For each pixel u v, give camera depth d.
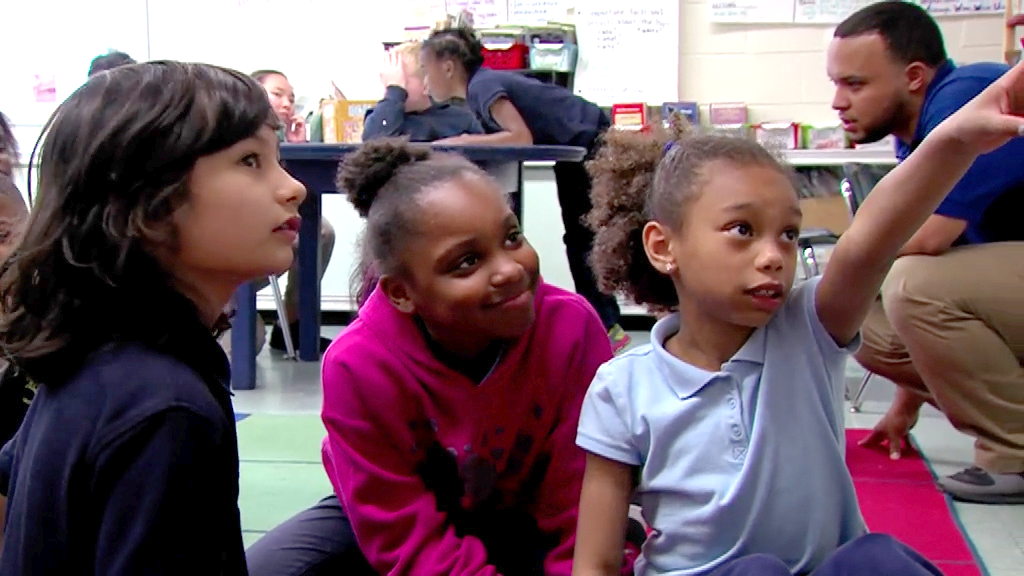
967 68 1.70
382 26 4.15
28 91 4.34
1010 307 1.65
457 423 1.04
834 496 0.87
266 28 4.21
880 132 1.84
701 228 0.85
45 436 0.68
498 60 3.84
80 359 0.70
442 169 1.00
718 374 0.87
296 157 2.50
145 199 0.70
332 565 1.17
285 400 2.55
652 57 3.95
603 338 1.10
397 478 1.02
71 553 0.68
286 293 3.50
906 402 1.95
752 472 0.85
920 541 1.46
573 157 2.41
